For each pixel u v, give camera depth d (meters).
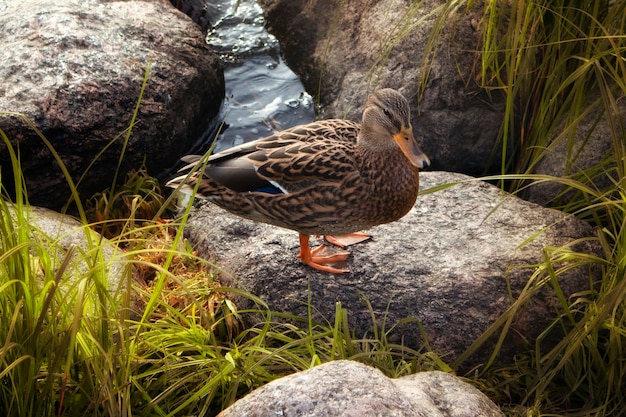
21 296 3.27
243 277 4.28
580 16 4.87
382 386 2.99
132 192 5.18
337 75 5.89
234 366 3.53
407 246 4.35
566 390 3.95
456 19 5.44
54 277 3.35
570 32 4.83
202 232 4.67
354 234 4.45
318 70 6.11
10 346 3.09
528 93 5.20
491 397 3.90
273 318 4.11
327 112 5.84
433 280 4.14
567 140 4.99
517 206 4.65
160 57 5.57
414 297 4.08
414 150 3.99
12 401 3.30
